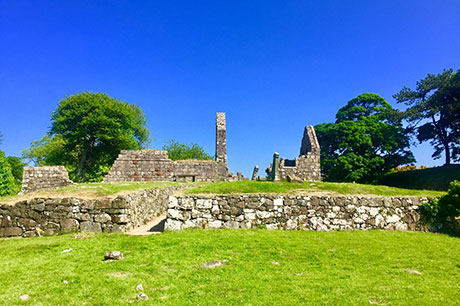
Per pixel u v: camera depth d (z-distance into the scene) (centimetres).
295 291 671
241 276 769
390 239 1216
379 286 708
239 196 1378
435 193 1670
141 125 5206
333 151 4553
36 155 5631
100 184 1912
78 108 3975
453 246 1129
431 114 3781
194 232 1245
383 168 4241
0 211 1267
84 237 1173
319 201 1411
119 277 768
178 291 677
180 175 2711
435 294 660
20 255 966
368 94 4628
